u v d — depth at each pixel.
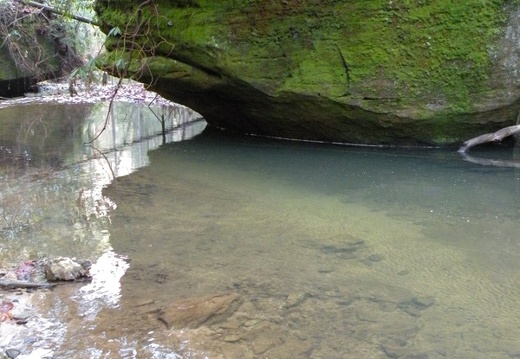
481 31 6.61
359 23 6.87
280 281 3.35
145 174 6.22
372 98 6.97
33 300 3.08
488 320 2.87
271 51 7.22
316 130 7.77
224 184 5.75
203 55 7.41
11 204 5.00
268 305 3.04
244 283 3.32
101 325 2.81
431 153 7.12
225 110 8.45
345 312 2.96
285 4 7.02
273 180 5.93
